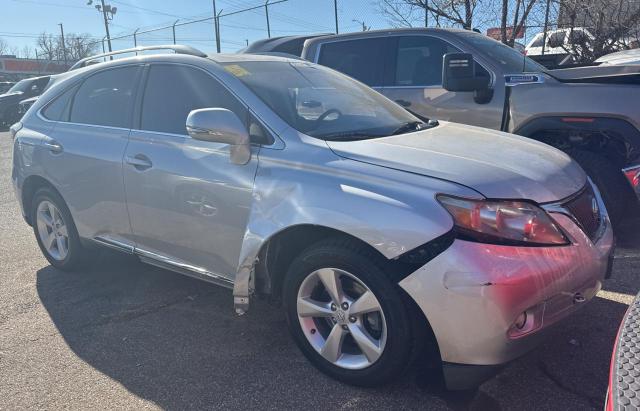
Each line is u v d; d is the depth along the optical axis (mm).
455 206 2562
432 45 6004
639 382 1525
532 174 2861
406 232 2576
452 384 2656
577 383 2914
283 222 2938
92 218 4145
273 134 3178
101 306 4035
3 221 6504
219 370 3154
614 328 3428
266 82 3549
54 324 3775
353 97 3895
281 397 2893
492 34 12398
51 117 4543
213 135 3076
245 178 3145
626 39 11062
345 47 6617
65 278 4598
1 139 15961
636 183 4488
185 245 3537
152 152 3631
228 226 3236
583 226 2914
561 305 2654
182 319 3785
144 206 3697
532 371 3029
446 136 3416
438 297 2514
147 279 4516
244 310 3199
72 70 4977
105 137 3980
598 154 4777
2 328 3740
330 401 2848
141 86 3898
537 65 6082
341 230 2732
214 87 3512
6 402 2920
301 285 3006
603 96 4680
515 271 2469
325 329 3094
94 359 3312
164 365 3223
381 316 2725
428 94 5906
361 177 2797
